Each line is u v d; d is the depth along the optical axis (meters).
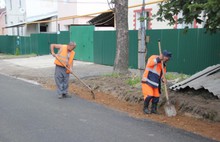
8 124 6.96
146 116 7.73
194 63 13.16
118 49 12.62
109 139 6.05
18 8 39.19
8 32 43.66
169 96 8.54
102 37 18.56
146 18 8.67
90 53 20.27
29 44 30.08
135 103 9.05
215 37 12.29
